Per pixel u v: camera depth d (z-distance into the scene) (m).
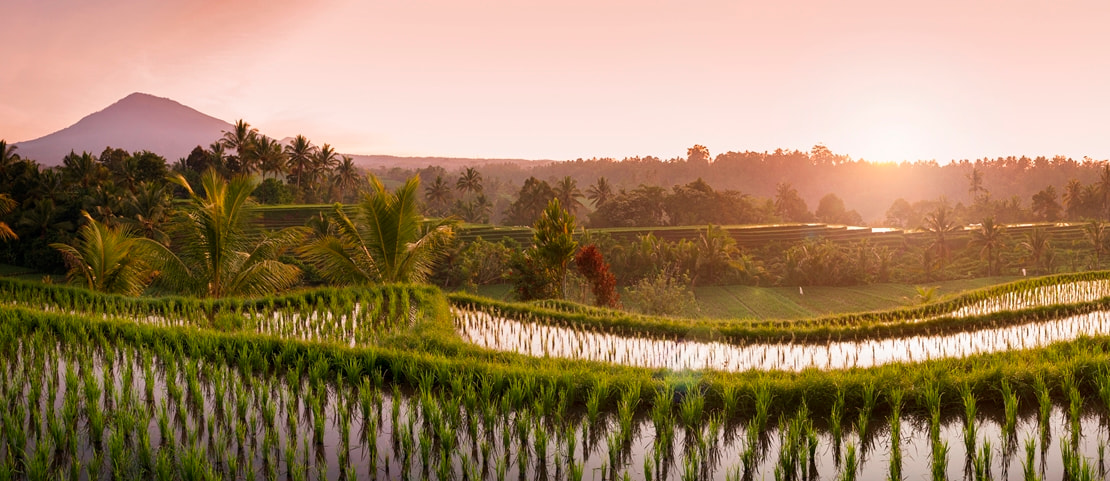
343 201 137.38
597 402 10.39
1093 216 144.75
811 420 10.20
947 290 77.50
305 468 8.56
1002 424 10.19
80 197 74.31
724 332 17.84
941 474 8.35
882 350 16.58
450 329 16.61
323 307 19.34
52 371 11.55
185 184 23.59
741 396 10.75
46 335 13.72
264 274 24.30
